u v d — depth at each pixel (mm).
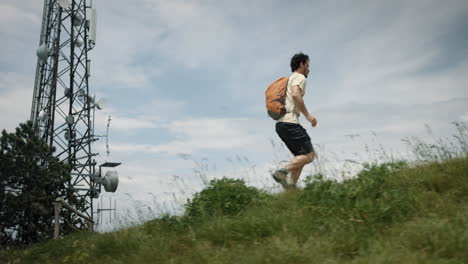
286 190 5645
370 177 4848
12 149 20047
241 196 5246
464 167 5172
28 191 20078
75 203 21781
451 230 3236
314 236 3781
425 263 2846
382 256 2988
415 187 4707
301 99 5766
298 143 5848
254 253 3473
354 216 4023
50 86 24359
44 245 6473
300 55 6133
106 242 4785
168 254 4129
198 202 5301
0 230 18844
